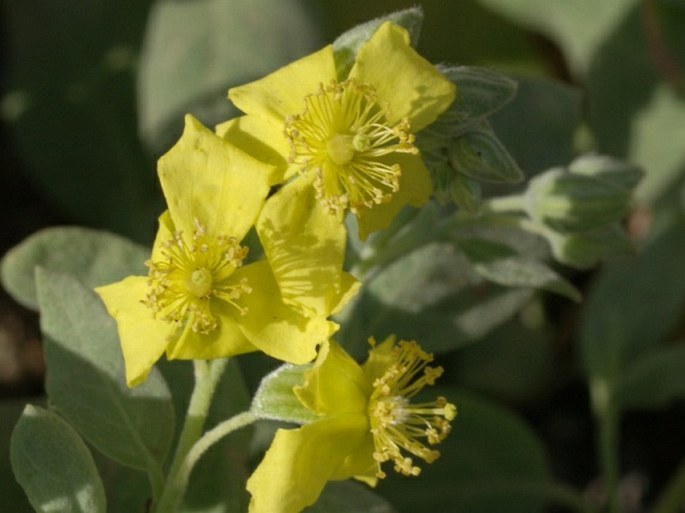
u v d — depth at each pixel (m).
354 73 0.22
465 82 0.23
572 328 0.30
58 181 0.30
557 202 0.24
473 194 0.24
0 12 0.32
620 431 0.30
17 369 0.30
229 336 0.22
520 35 0.31
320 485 0.21
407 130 0.22
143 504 0.24
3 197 0.31
